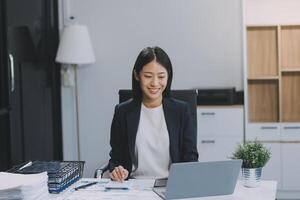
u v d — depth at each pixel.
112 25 4.70
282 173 4.20
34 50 4.34
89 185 2.18
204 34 4.57
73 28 4.41
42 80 4.50
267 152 2.11
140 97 2.42
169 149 2.37
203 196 1.96
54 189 2.05
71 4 4.73
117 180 2.25
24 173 2.07
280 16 4.40
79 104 4.81
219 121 4.25
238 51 4.53
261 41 4.43
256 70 4.46
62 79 4.74
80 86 4.79
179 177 1.91
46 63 4.59
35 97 4.35
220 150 4.27
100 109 4.79
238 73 4.55
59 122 4.81
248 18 4.43
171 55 4.63
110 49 4.73
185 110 2.44
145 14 4.64
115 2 4.68
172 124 2.39
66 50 4.39
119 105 2.49
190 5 4.57
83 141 4.84
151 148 2.38
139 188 2.13
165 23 4.62
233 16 4.52
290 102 4.45
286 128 4.17
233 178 1.98
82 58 4.41
